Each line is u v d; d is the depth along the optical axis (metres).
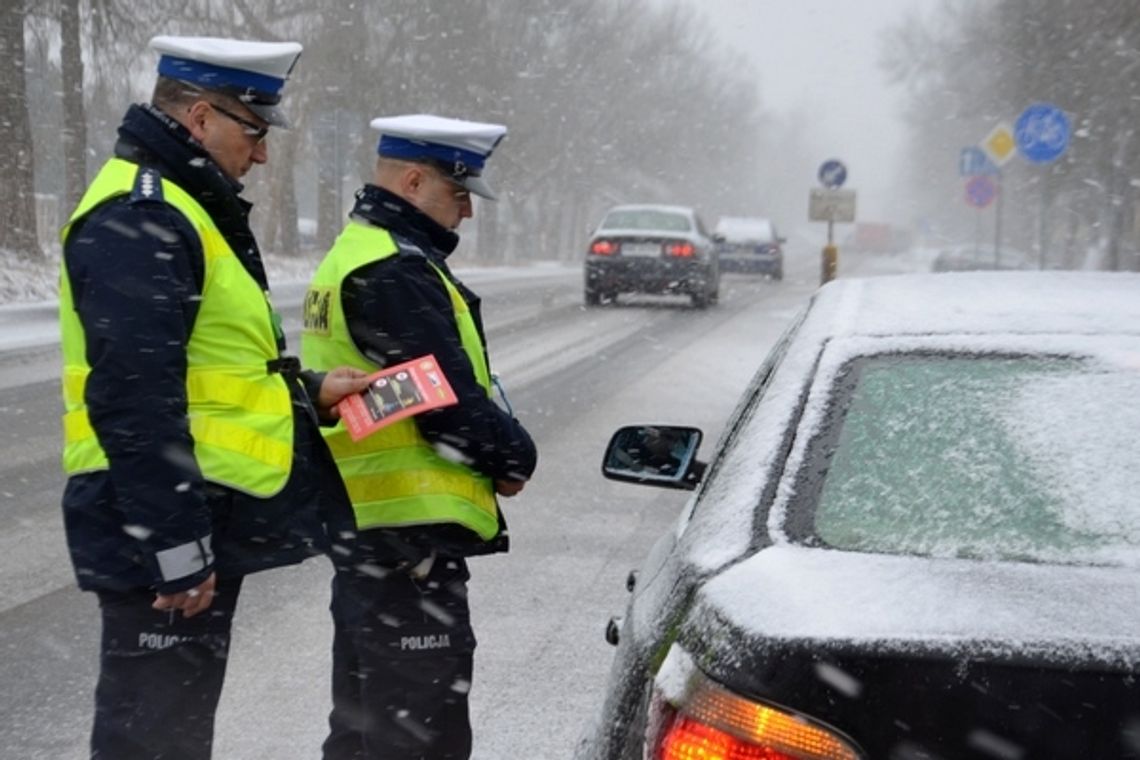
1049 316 3.11
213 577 3.24
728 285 35.78
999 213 21.08
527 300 27.34
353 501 3.77
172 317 3.21
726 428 3.68
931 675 2.06
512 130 54.72
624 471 4.04
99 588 3.29
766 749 2.11
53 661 5.59
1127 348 2.91
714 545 2.53
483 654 5.77
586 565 7.18
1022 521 2.52
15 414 11.83
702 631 2.27
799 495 2.61
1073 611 2.15
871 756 2.07
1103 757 2.02
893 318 3.16
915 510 2.56
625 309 24.89
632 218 25.94
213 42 3.45
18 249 25.80
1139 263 39.12
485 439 3.71
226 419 3.37
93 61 27.62
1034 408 2.76
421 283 3.72
